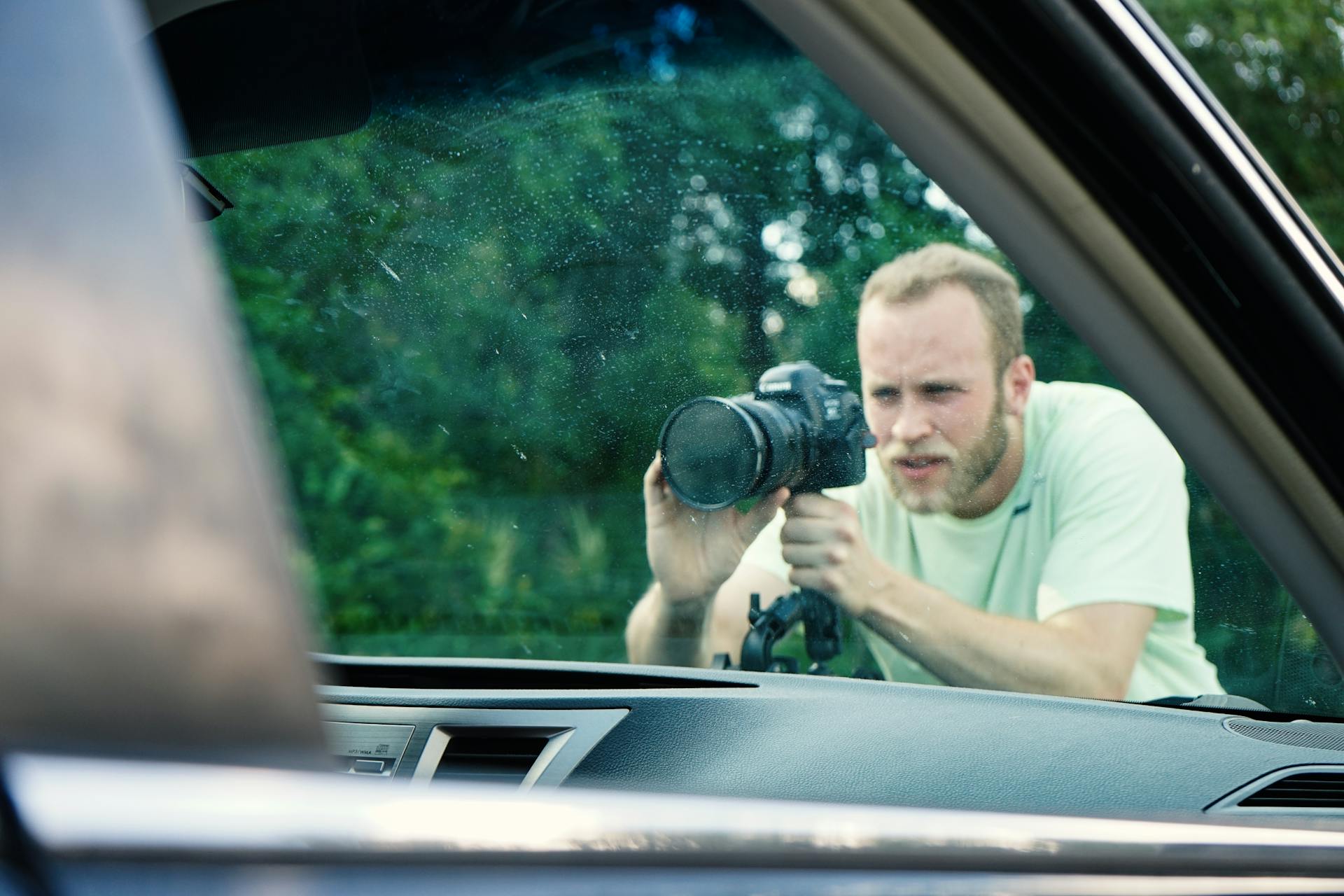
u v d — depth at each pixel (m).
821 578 1.40
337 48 1.52
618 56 1.70
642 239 1.70
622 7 1.69
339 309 1.82
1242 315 1.06
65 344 0.34
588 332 1.73
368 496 1.83
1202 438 1.10
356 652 1.82
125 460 0.34
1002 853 0.72
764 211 1.66
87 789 0.32
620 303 1.72
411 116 1.77
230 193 1.77
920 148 1.03
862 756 1.16
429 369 1.80
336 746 1.32
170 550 0.34
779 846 0.59
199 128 1.56
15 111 0.35
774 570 1.43
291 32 1.50
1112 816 0.85
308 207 1.79
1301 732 1.22
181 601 0.34
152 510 0.34
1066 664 1.35
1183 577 1.35
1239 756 1.16
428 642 1.79
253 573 0.36
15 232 0.34
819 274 1.62
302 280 1.83
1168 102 1.00
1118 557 1.34
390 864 0.41
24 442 0.33
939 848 0.68
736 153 1.67
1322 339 1.05
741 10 1.66
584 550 1.72
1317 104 8.21
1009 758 1.15
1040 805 1.08
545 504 1.75
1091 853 0.79
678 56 1.69
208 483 0.35
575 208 1.73
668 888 0.52
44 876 0.32
